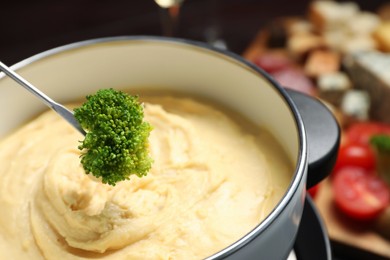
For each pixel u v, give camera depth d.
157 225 0.41
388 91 0.76
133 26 0.88
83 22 0.88
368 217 0.65
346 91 0.80
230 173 0.44
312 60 0.85
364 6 0.97
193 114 0.49
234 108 0.49
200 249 0.40
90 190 0.43
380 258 0.64
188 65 0.49
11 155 0.46
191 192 0.43
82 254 0.41
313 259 0.45
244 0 0.96
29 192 0.44
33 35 0.86
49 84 0.48
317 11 0.91
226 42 0.89
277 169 0.45
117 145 0.40
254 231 0.36
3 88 0.47
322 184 0.70
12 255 0.41
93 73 0.49
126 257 0.40
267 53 0.88
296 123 0.41
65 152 0.45
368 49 0.87
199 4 0.94
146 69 0.50
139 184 0.43
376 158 0.69
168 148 0.46
